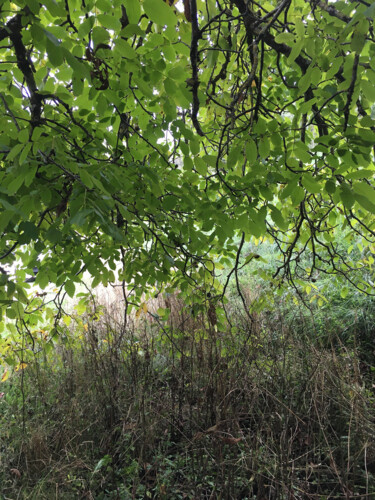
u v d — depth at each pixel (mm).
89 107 2100
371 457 3215
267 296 3939
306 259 7031
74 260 2812
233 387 3607
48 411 4301
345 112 1632
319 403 3518
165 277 3043
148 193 2465
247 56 3158
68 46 1619
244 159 2273
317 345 4637
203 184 3031
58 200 2158
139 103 2109
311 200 3889
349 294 5820
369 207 1567
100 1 1444
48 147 1953
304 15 2682
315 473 3262
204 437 3457
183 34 2160
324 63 1755
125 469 3439
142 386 4066
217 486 3188
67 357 4809
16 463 3734
